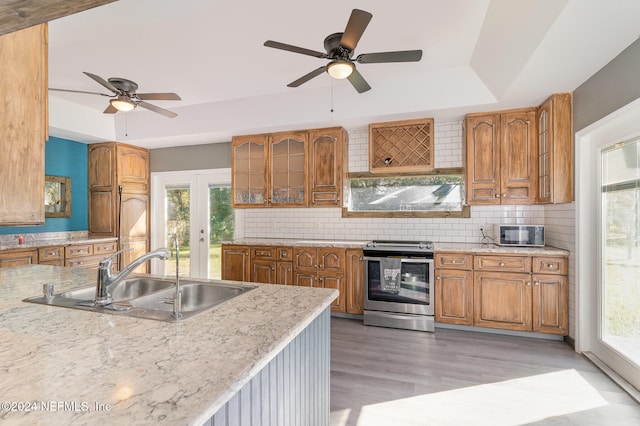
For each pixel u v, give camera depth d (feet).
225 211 16.76
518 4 6.68
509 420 6.38
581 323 9.36
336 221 14.75
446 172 13.23
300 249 13.07
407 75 10.96
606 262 8.64
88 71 10.49
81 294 5.35
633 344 7.53
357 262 12.32
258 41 8.77
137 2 6.10
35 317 3.89
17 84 3.83
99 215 16.19
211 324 3.64
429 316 11.27
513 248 11.02
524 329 10.46
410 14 7.58
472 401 7.02
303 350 4.33
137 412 2.04
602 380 7.86
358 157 14.47
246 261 13.83
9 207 3.74
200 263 17.19
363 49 9.18
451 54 9.56
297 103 12.72
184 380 2.43
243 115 13.64
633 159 7.52
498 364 8.71
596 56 7.70
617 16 6.13
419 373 8.25
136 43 8.81
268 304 4.42
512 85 9.36
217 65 10.18
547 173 10.36
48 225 14.75
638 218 7.37
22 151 3.87
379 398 7.16
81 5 2.30
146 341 3.16
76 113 13.98
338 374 8.22
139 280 6.15
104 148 16.10
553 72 8.52
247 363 2.71
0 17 2.40
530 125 11.14
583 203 9.41
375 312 11.84
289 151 14.32
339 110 12.43
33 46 4.00
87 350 2.95
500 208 12.76
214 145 16.71
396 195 14.01
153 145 17.07
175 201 17.65
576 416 6.47
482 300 10.89
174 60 9.82
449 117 12.44
